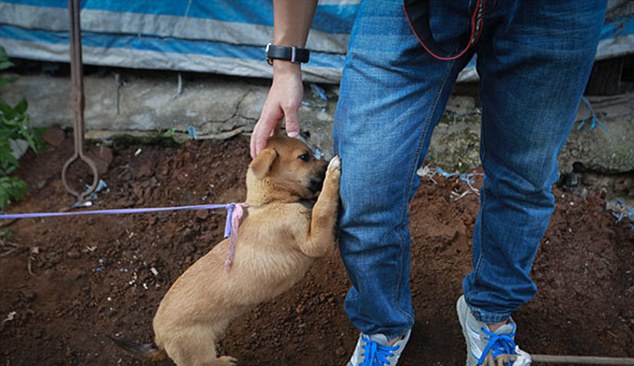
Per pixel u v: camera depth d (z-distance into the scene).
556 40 1.00
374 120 1.04
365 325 1.25
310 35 1.85
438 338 1.45
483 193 1.24
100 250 1.65
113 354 1.43
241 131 1.93
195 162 1.90
